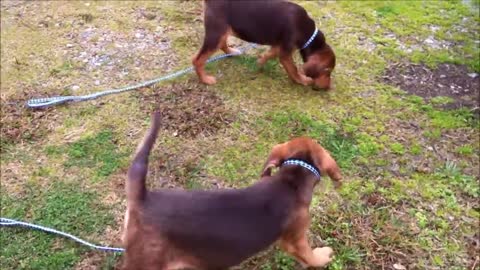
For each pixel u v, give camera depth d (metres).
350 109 1.58
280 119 1.54
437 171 1.40
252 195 1.02
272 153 1.11
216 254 0.99
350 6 2.00
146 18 1.93
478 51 1.80
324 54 1.59
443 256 1.21
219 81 1.67
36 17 1.93
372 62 1.75
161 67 1.72
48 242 1.22
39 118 1.53
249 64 1.74
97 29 1.88
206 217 0.97
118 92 1.62
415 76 1.70
